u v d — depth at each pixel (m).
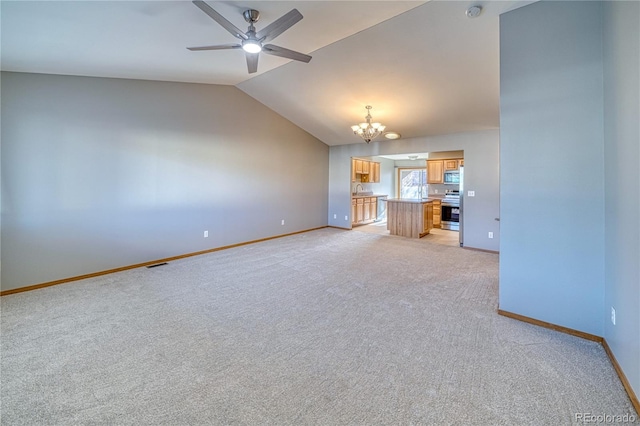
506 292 2.68
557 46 2.33
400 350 2.16
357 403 1.63
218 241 5.38
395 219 6.94
